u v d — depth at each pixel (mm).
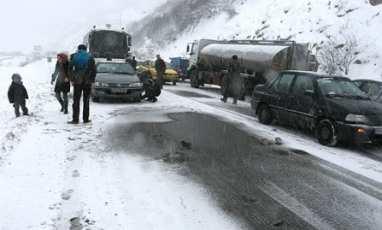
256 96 10906
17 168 5586
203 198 5020
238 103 15492
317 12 26266
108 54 19516
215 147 7570
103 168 5945
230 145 7793
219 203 4887
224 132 8984
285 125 10547
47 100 12906
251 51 17203
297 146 8039
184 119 10438
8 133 7137
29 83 22609
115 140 7742
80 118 9930
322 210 4805
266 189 5441
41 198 4660
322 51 21969
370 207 4945
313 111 8719
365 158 7406
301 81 9508
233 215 4566
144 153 6922
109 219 4281
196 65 21766
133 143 7570
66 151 6719
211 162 6582
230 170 6211
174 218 4410
